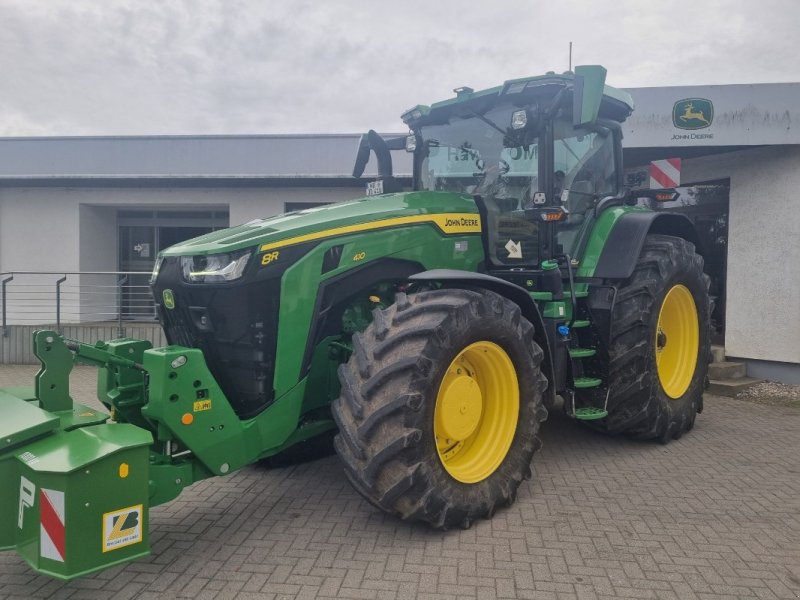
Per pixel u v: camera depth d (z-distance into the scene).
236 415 3.37
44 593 2.83
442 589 2.85
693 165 8.38
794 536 3.42
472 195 4.67
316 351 3.79
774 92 7.16
